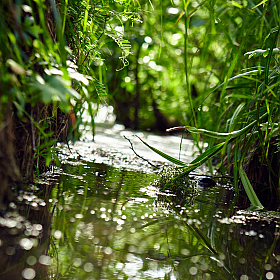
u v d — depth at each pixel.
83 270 0.90
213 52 3.77
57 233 1.09
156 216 1.43
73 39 1.66
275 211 1.74
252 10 2.35
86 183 1.81
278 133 1.78
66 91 1.04
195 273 0.97
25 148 1.39
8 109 1.07
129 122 6.03
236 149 1.82
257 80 1.78
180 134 5.97
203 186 2.23
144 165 2.62
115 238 1.13
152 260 1.01
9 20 1.11
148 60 5.35
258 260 1.11
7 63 1.04
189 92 1.55
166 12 4.59
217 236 1.29
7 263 0.87
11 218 1.14
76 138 3.02
